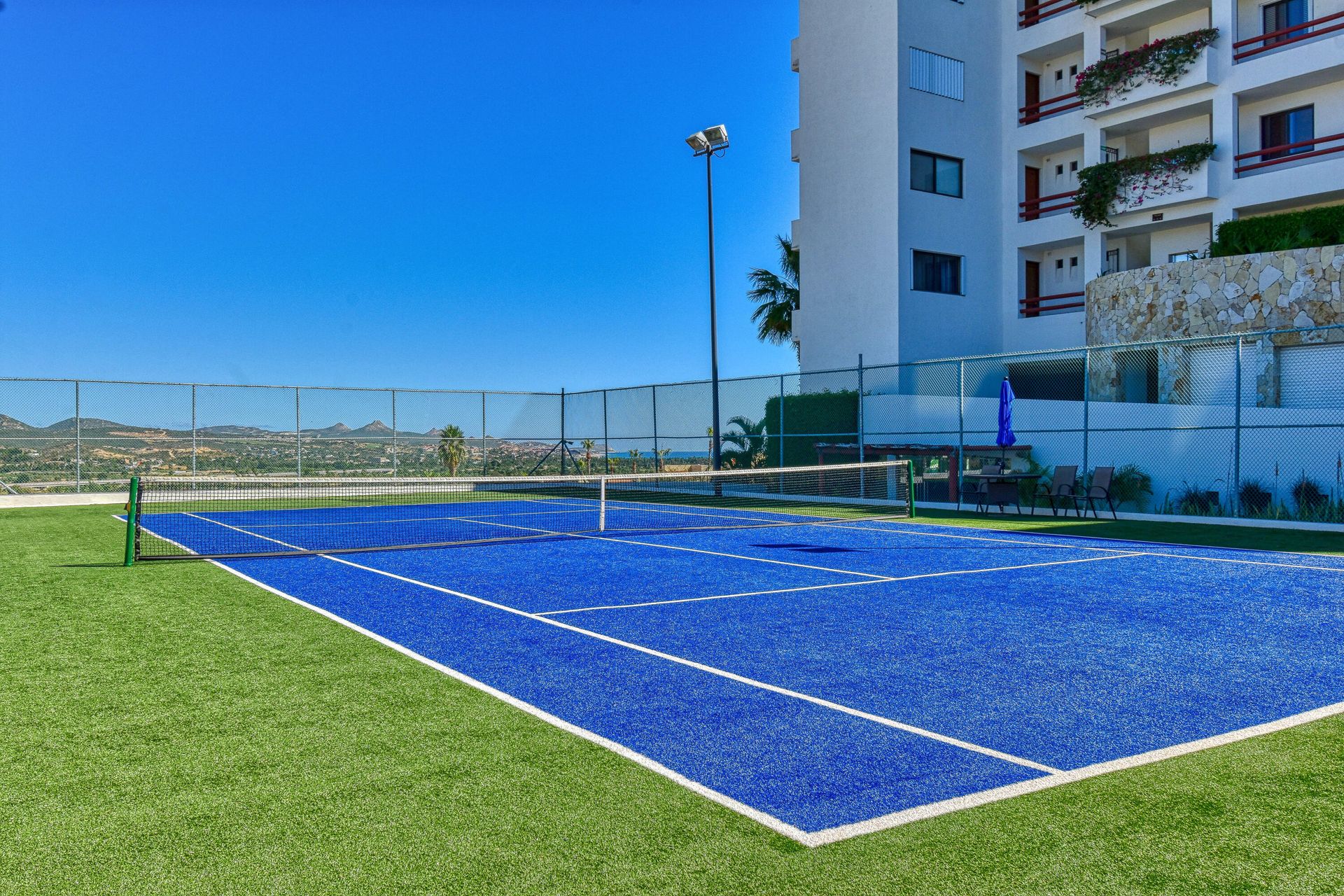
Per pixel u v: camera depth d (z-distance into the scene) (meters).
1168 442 18.61
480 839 3.56
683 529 16.45
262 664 6.40
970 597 9.09
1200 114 25.80
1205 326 20.91
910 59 27.02
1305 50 22.86
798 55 30.58
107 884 3.21
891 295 26.77
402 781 4.18
